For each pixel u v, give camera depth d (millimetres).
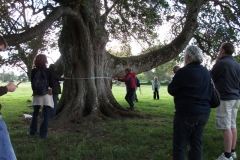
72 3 7660
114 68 10578
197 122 3715
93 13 9109
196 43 13641
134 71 11062
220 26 12922
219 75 4719
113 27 7922
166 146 5773
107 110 9516
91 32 9336
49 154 5195
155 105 14562
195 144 3857
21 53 7223
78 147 5453
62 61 10625
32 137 6406
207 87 3787
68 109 8969
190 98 3695
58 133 7043
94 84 9508
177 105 3812
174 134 3867
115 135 6617
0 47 3027
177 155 3762
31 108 12836
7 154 2873
